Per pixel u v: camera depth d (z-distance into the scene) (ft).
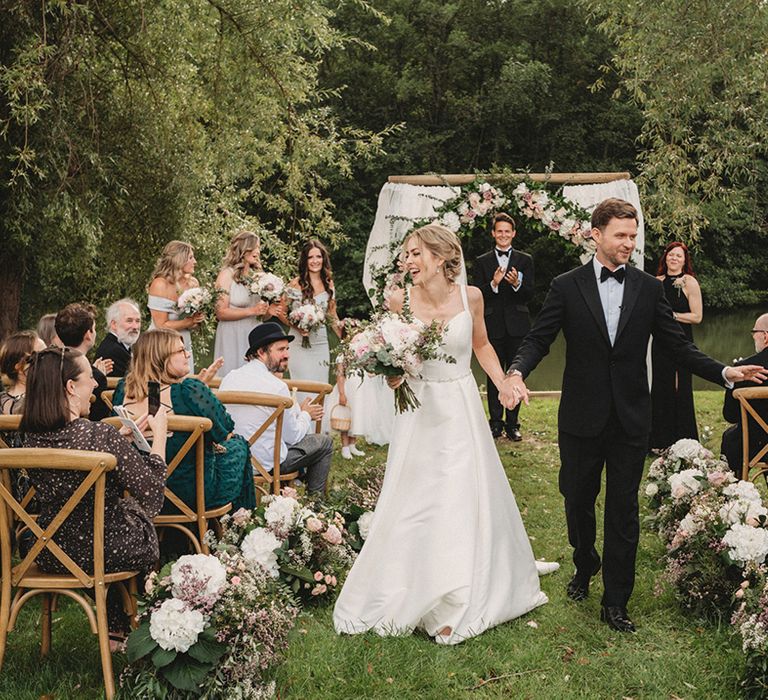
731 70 29.84
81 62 29.01
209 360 49.19
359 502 17.37
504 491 14.14
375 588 13.38
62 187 28.45
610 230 13.25
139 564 11.42
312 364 24.07
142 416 12.75
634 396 13.39
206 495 13.98
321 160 38.22
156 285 22.33
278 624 11.64
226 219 38.58
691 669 12.10
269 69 33.96
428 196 24.50
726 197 33.14
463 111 87.51
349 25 89.35
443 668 12.02
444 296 13.97
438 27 91.35
